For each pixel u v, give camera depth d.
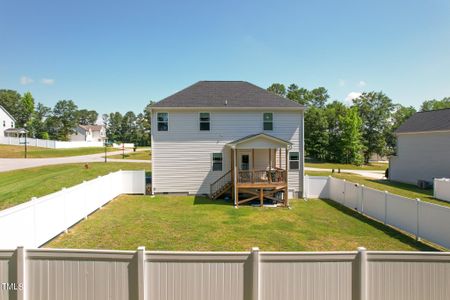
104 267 4.28
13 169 24.53
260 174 18.41
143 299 4.22
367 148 57.84
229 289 4.28
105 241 9.59
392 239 10.21
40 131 81.75
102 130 95.81
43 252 4.29
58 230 9.88
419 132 23.70
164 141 18.55
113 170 26.06
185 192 18.72
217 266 4.28
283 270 4.32
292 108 18.62
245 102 18.84
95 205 13.86
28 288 4.31
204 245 9.47
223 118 18.72
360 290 4.40
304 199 18.14
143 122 113.38
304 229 11.52
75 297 4.30
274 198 16.56
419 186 22.75
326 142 53.44
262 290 4.31
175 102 18.55
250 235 10.65
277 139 16.58
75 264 4.30
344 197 16.19
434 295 4.45
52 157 38.84
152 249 9.00
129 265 4.27
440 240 9.04
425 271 4.45
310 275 4.36
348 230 11.37
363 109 59.75
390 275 4.45
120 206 15.20
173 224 11.95
